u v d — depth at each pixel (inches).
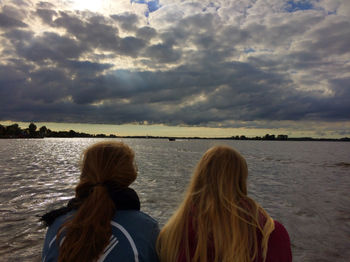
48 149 2199.8
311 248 237.6
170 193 461.4
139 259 59.1
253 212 64.3
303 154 1961.1
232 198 65.8
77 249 55.0
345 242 250.5
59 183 543.2
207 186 68.8
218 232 62.6
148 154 1742.1
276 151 2406.5
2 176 634.8
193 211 69.2
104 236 57.6
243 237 60.7
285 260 60.1
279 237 61.2
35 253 218.4
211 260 62.3
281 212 348.8
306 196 450.9
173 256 67.5
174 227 70.0
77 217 59.0
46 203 377.4
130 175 67.4
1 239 245.4
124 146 71.2
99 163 65.6
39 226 279.0
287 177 698.2
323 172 820.6
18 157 1291.8
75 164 959.6
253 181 623.5
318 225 297.0
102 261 56.5
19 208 348.8
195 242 65.7
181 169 855.1
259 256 59.6
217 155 71.3
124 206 65.4
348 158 1561.3
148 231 64.7
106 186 64.0
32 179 594.2
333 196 453.4
